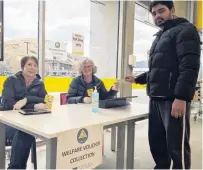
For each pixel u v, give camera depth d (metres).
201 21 6.20
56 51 3.21
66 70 3.35
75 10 3.45
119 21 4.08
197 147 3.16
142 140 3.52
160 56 1.78
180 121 1.71
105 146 3.19
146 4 4.40
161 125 1.88
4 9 2.73
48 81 3.13
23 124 1.40
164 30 1.85
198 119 5.15
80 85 2.68
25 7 2.91
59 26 3.23
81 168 1.36
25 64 2.19
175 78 1.71
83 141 1.37
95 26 3.82
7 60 2.81
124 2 4.02
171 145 1.75
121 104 2.24
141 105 2.35
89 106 2.18
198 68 1.62
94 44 3.83
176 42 1.70
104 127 1.59
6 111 1.83
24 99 1.94
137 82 2.30
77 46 3.52
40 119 1.55
